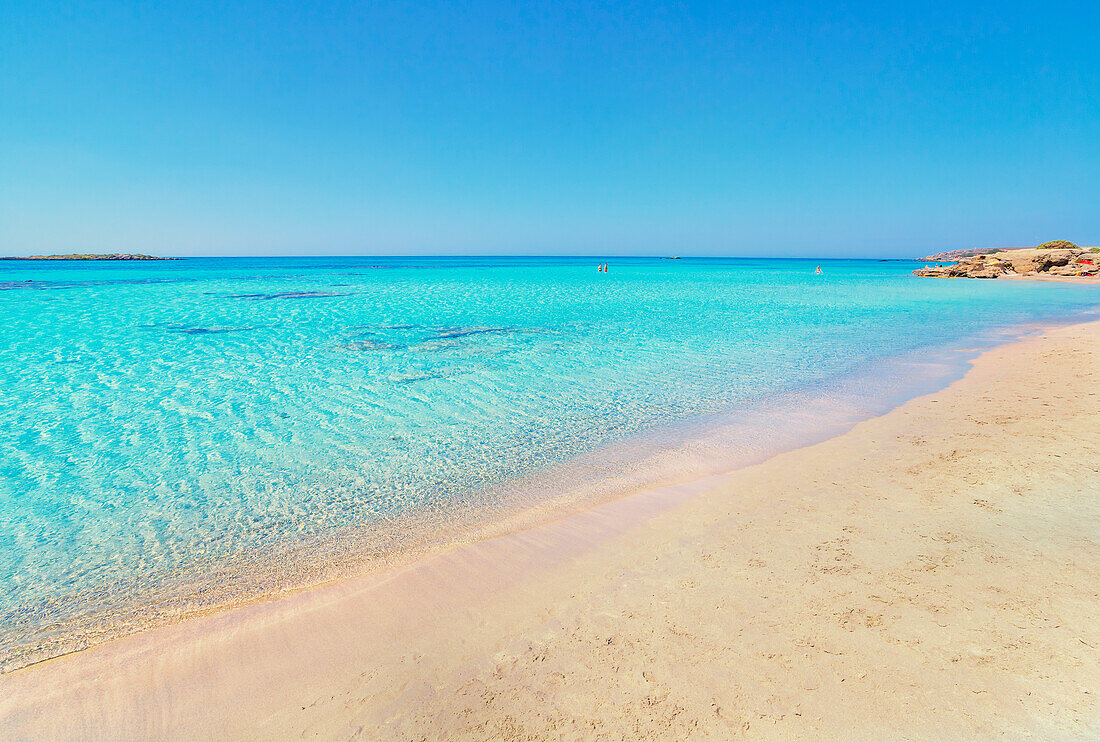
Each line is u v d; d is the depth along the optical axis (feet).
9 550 15.29
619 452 22.08
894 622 10.48
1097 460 18.04
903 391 30.53
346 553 14.89
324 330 57.72
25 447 23.17
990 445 20.26
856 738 8.00
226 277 173.88
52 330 56.75
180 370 37.91
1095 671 8.89
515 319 68.13
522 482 19.38
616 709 8.88
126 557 14.92
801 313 74.79
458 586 12.96
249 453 22.43
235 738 8.86
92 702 9.78
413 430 25.14
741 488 17.85
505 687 9.56
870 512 15.34
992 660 9.32
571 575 13.17
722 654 9.97
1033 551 12.72
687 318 69.46
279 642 11.21
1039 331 54.60
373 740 8.61
